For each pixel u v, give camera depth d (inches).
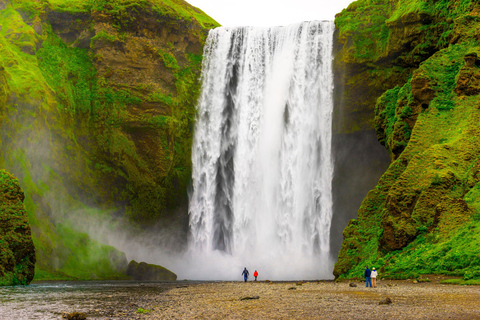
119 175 2228.1
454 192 1157.7
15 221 1412.4
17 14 2237.9
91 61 2265.0
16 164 1834.4
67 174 2075.5
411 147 1362.0
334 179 2197.3
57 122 2075.5
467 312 532.1
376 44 1993.1
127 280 1803.6
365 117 2107.5
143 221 2242.9
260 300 738.2
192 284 1397.6
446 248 1029.2
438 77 1473.9
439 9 1768.0
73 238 1894.7
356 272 1255.5
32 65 2112.5
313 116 2253.9
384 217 1208.8
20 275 1385.3
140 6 2271.2
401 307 588.7
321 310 588.4
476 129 1285.7
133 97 2228.1
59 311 688.4
